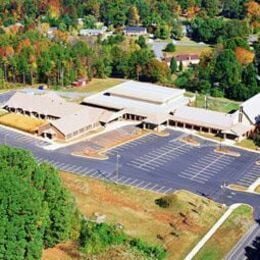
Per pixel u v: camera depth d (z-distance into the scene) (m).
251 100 196.88
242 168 156.00
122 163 155.00
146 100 199.75
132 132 179.75
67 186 135.50
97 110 187.62
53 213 101.19
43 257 100.06
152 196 133.75
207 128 181.38
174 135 178.75
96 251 103.38
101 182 140.50
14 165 101.94
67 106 191.38
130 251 104.19
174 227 119.19
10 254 88.50
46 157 157.50
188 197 133.00
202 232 118.44
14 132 176.38
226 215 126.31
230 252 112.38
